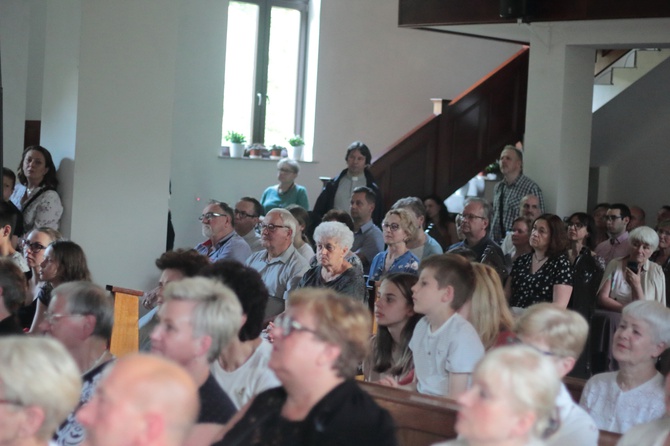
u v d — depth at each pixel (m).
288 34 12.25
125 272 7.59
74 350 3.65
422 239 7.36
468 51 13.30
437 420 3.45
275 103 12.21
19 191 7.86
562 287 6.43
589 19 8.73
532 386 2.26
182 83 10.80
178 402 2.13
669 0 8.34
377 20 12.57
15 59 9.21
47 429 2.32
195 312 2.96
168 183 7.76
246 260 6.76
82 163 7.36
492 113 11.48
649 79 11.88
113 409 2.11
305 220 8.06
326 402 2.55
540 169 9.77
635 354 3.70
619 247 9.05
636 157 12.00
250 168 11.57
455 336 3.96
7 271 4.37
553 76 9.65
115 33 7.42
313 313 2.57
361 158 9.38
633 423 3.72
